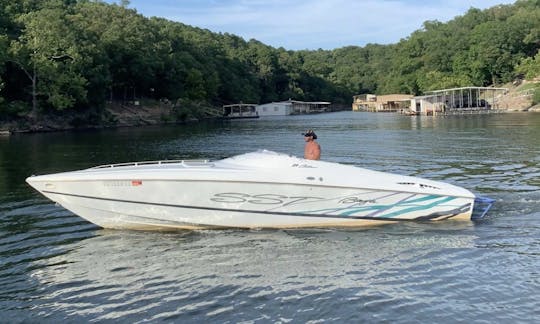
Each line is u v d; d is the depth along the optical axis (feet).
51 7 235.81
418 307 22.29
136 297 23.89
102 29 226.99
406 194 34.42
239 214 33.50
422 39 431.84
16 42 166.40
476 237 31.83
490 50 318.24
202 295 23.91
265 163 33.55
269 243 31.22
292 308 22.44
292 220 33.91
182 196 32.91
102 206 33.32
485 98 294.05
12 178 56.75
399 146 87.97
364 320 21.25
